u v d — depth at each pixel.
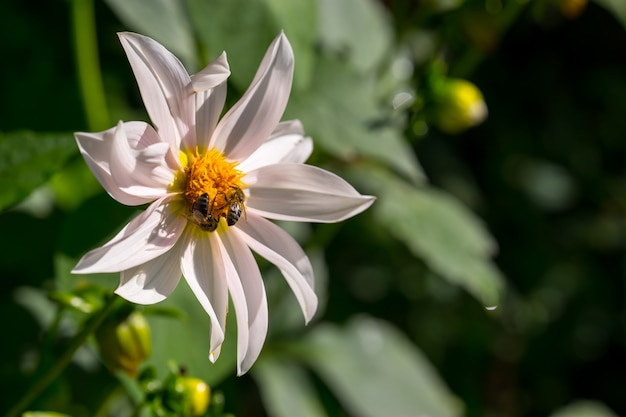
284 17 0.65
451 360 1.10
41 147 0.60
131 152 0.52
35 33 0.83
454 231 0.79
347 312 0.99
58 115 0.80
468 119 0.74
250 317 0.55
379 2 0.85
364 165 0.77
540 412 1.19
